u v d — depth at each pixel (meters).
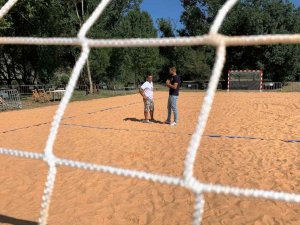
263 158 6.21
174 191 4.67
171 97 9.98
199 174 5.33
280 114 12.30
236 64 37.59
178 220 3.86
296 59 35.47
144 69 39.25
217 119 11.11
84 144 7.64
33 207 4.29
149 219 3.91
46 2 24.14
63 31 27.38
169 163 6.00
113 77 39.09
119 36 35.41
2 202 4.45
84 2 28.81
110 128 9.69
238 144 7.34
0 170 5.71
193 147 2.16
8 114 14.69
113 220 3.91
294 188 4.68
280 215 3.90
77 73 2.68
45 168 5.77
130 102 19.14
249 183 4.90
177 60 42.91
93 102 19.94
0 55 28.03
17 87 25.45
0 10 2.97
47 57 27.70
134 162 6.12
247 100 18.73
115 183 5.00
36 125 10.73
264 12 37.06
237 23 36.97
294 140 7.68
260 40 2.10
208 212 4.02
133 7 36.03
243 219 3.82
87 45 2.64
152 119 11.14
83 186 4.91
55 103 20.22
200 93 27.94
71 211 4.14
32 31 26.30
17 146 7.67
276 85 34.28
